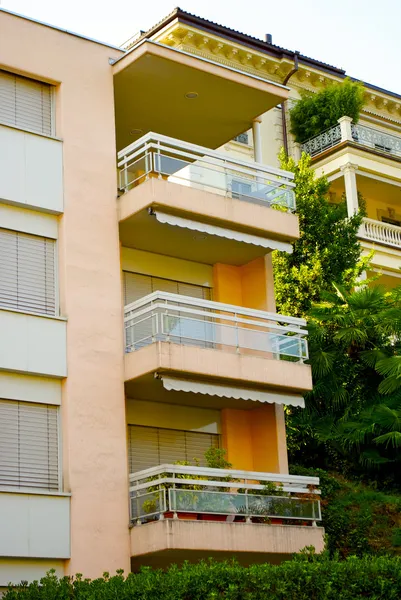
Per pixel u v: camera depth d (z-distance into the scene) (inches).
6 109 872.3
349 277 1286.9
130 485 848.3
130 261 968.9
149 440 932.0
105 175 907.4
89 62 925.8
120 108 998.4
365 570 740.7
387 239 1515.7
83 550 799.7
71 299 853.2
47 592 693.3
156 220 913.5
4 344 808.3
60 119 893.2
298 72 1537.9
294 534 876.6
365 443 1133.1
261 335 940.0
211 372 879.1
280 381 927.7
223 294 1018.1
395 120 1686.8
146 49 916.0
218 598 676.1
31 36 893.2
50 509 793.6
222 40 1403.8
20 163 858.1
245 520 856.9
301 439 1165.1
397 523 1033.5
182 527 810.8
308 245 1296.8
